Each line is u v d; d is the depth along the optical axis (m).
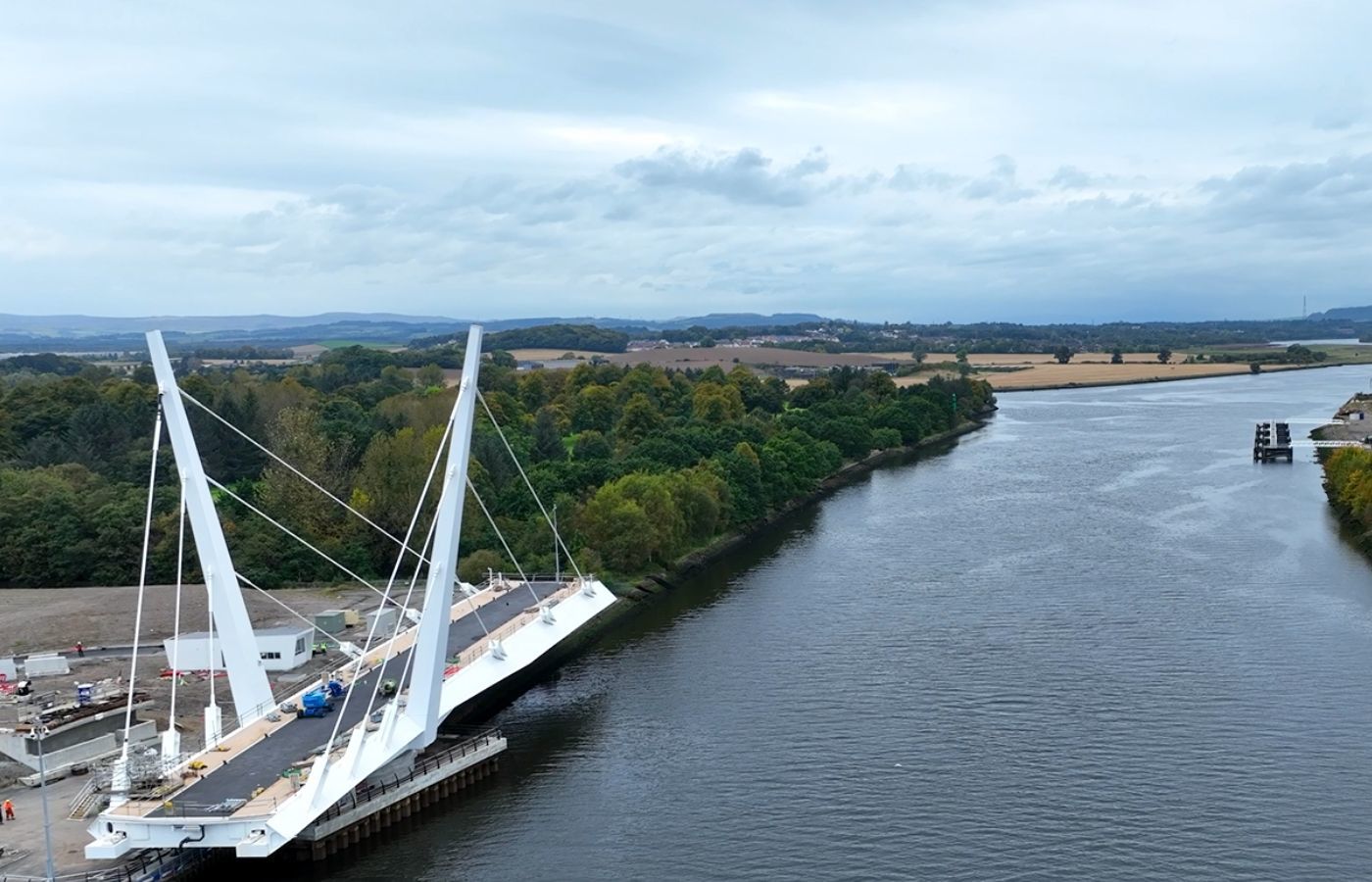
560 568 185.88
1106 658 143.75
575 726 127.75
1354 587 173.75
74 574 191.62
